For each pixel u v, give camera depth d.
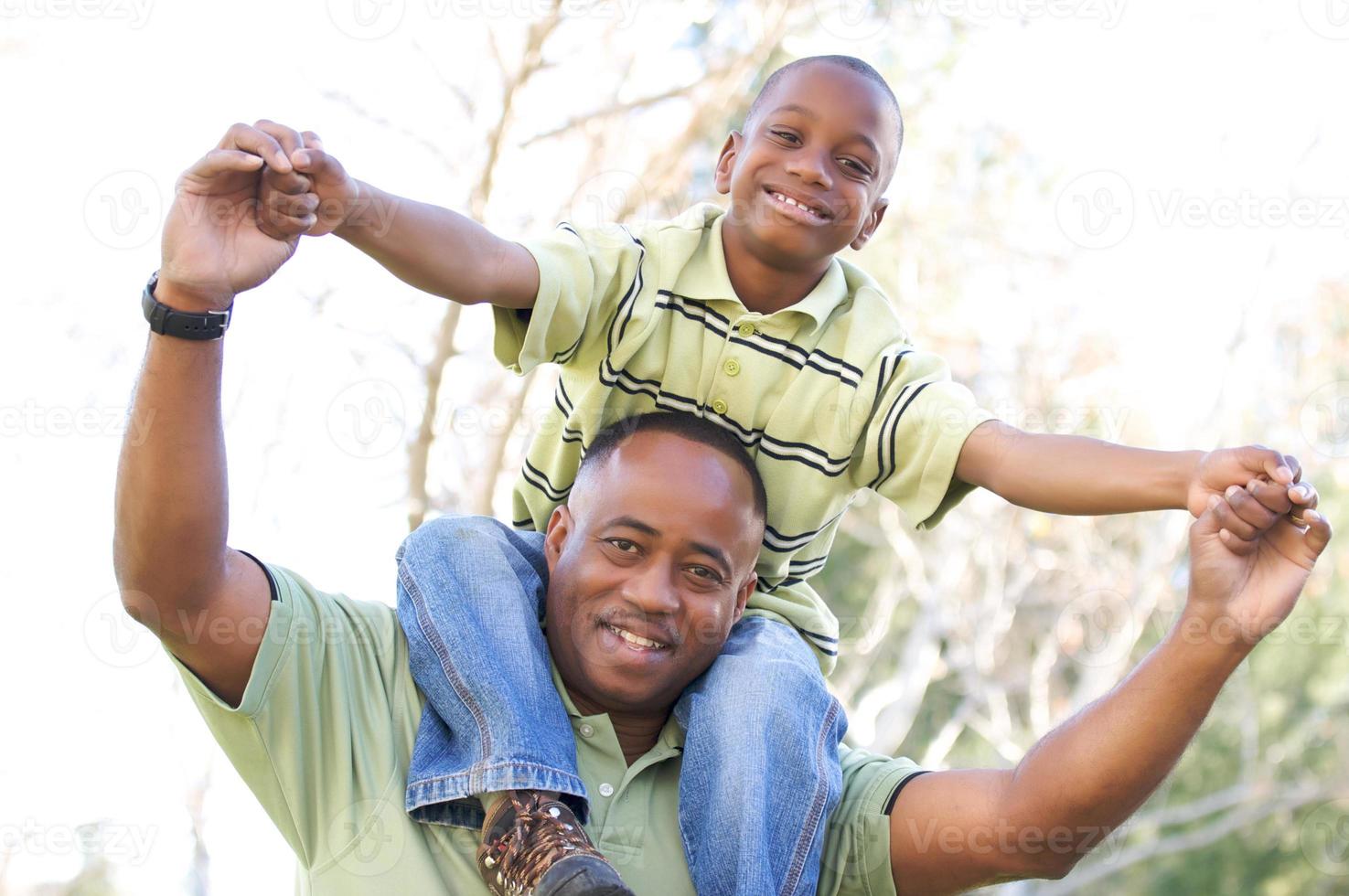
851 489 3.36
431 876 2.78
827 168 3.23
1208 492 2.76
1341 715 12.39
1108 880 12.54
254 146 2.50
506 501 8.52
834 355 3.31
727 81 8.94
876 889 3.16
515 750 2.74
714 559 2.99
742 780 2.87
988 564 11.87
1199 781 12.62
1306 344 11.94
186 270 2.51
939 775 3.19
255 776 2.88
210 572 2.72
